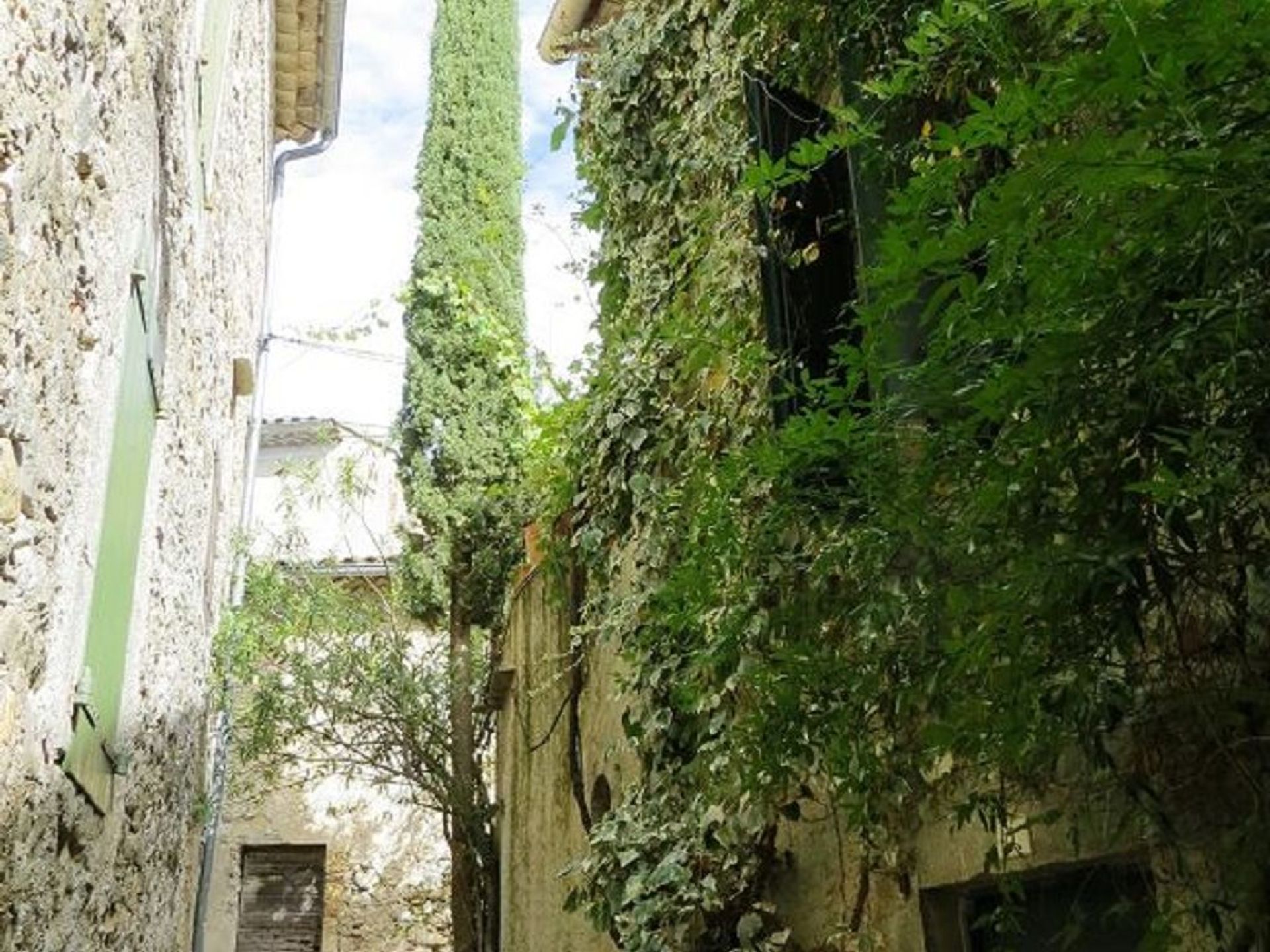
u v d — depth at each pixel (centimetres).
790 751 306
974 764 265
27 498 265
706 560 326
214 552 786
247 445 1088
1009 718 221
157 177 438
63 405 294
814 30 421
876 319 236
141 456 430
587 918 562
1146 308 191
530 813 733
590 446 575
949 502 252
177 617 588
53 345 282
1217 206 177
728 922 423
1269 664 223
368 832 1245
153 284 433
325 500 1258
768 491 340
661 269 539
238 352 888
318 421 1481
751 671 308
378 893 1227
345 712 930
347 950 1209
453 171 1155
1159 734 248
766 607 341
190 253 556
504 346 962
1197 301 176
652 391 536
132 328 390
